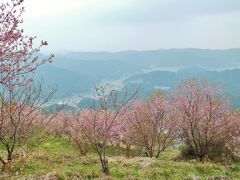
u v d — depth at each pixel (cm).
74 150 4038
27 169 2006
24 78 861
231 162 2941
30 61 805
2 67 769
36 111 1908
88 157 2475
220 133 3256
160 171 2078
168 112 3400
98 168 2108
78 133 3497
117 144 4222
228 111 3350
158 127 3356
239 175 2273
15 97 1321
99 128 2373
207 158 3064
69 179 1812
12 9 754
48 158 2377
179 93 3209
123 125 3403
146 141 3316
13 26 755
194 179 2028
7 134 1598
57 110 2023
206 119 3125
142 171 2080
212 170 2312
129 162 2273
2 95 1199
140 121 3334
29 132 1694
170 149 4528
